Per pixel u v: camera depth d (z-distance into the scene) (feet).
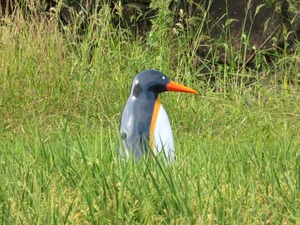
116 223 20.04
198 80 51.80
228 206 21.07
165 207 21.21
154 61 51.90
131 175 23.39
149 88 27.45
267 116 44.98
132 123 26.99
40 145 29.25
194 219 20.21
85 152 27.99
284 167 25.35
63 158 25.85
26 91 49.14
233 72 50.96
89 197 21.58
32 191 23.02
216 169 25.07
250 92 50.85
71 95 49.03
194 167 25.43
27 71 50.21
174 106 46.65
